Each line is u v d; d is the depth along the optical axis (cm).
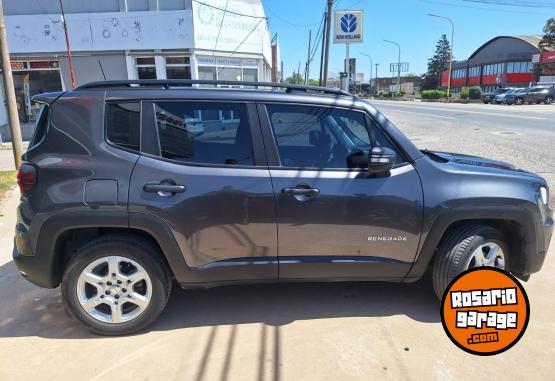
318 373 284
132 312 324
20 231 311
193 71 1549
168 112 320
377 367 290
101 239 312
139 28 1495
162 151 316
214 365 292
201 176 312
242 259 325
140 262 315
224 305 372
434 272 355
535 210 345
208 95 324
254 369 288
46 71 1512
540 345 313
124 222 304
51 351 309
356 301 378
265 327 338
